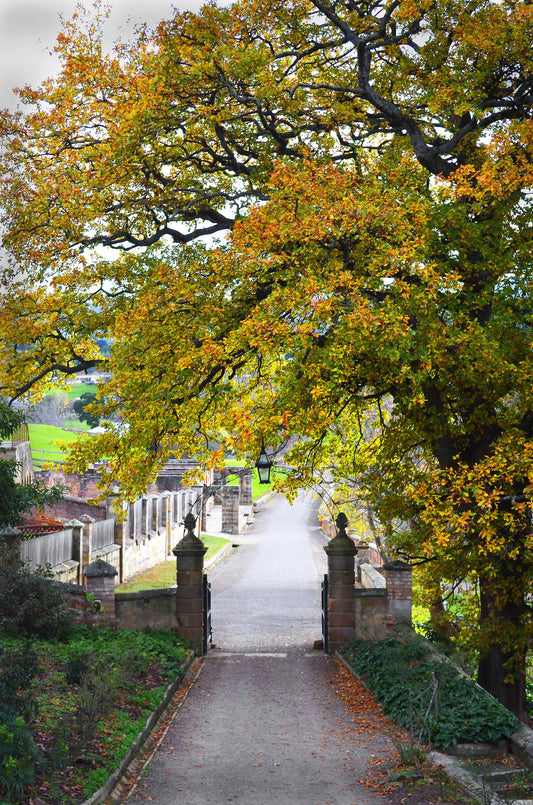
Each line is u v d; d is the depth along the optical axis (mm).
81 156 17656
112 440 16609
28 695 9562
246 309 15609
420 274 13375
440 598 19781
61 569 24438
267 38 17422
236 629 26438
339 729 13516
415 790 10086
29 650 10586
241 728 13680
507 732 12000
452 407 16156
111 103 17922
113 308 17938
